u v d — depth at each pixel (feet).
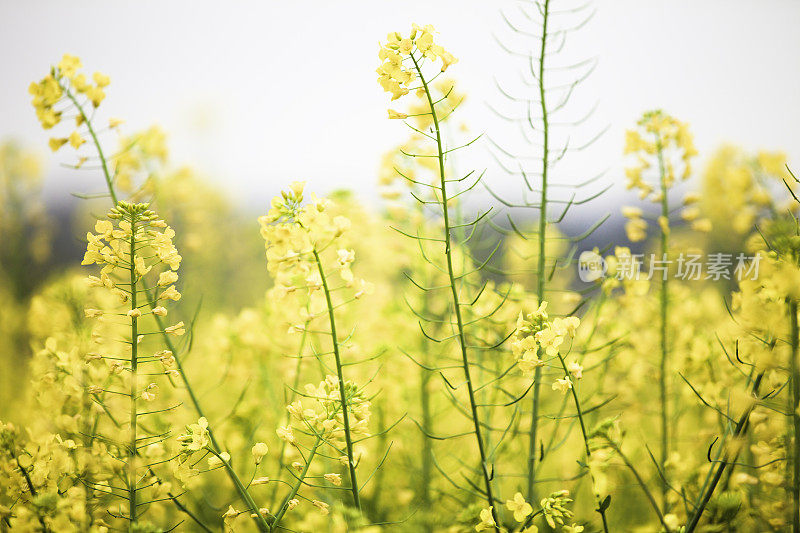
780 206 3.58
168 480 3.04
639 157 3.49
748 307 2.85
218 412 3.62
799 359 2.78
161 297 2.81
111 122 2.99
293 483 3.27
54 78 2.93
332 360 3.48
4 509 2.84
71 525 2.80
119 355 3.11
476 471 3.10
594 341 3.57
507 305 3.41
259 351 3.54
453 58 2.68
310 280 2.74
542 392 3.62
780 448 2.99
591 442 2.79
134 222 2.77
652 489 3.41
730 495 2.86
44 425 2.94
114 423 2.96
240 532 3.08
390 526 3.29
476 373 3.40
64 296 3.21
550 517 2.80
